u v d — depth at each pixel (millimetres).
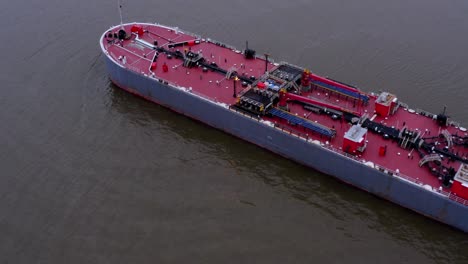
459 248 52438
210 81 72688
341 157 57625
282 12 96812
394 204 57469
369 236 53594
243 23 93625
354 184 59500
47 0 103438
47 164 62781
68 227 54281
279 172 62781
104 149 65250
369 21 92500
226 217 55125
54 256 51219
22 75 80625
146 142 67062
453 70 78250
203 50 80688
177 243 51875
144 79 73188
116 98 76938
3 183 60344
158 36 84500
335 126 63125
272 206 57031
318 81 69625
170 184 59625
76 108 73562
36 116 71438
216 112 67625
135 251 51156
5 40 90062
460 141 58406
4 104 73875
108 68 78875
